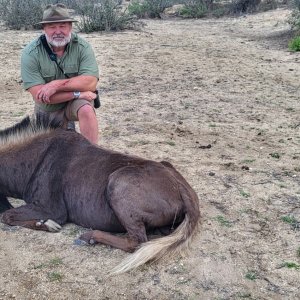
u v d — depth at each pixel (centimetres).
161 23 1183
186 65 671
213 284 227
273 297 219
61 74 322
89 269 236
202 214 284
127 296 220
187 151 378
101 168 261
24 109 475
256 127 436
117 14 1060
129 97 521
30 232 265
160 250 237
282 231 269
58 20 302
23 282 228
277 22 1067
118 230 263
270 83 582
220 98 521
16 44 802
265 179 331
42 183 274
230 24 1134
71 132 282
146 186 245
